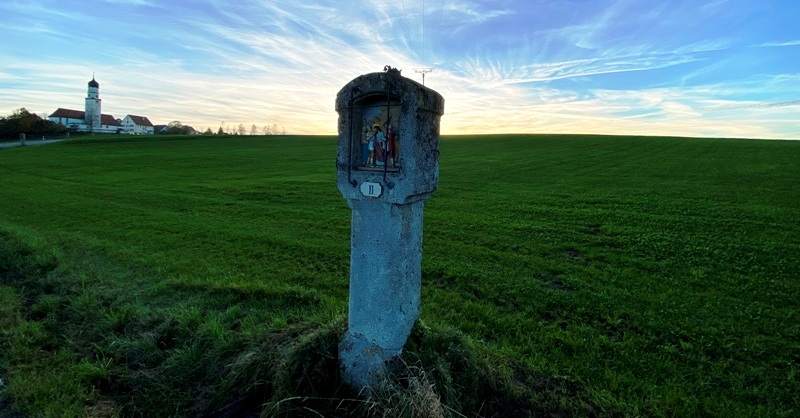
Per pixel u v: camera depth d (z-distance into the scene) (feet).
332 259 30.50
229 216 47.73
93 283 24.77
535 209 48.21
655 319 20.26
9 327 18.34
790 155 100.42
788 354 17.19
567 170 85.35
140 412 13.29
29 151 153.89
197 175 90.43
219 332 17.07
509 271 27.32
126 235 38.58
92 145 182.19
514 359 16.26
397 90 11.81
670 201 51.52
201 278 26.18
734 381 15.38
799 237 34.96
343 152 12.89
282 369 13.14
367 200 12.78
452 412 11.69
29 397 13.60
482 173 82.99
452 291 24.29
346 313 17.21
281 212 49.49
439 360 12.93
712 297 23.00
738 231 37.27
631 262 29.37
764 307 21.74
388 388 11.75
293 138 233.14
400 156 12.05
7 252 29.78
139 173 94.58
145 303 21.80
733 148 119.55
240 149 168.14
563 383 14.94
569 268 28.09
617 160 100.48
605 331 19.40
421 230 14.08
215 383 14.47
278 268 28.58
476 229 39.27
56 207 54.80
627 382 15.14
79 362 15.94
